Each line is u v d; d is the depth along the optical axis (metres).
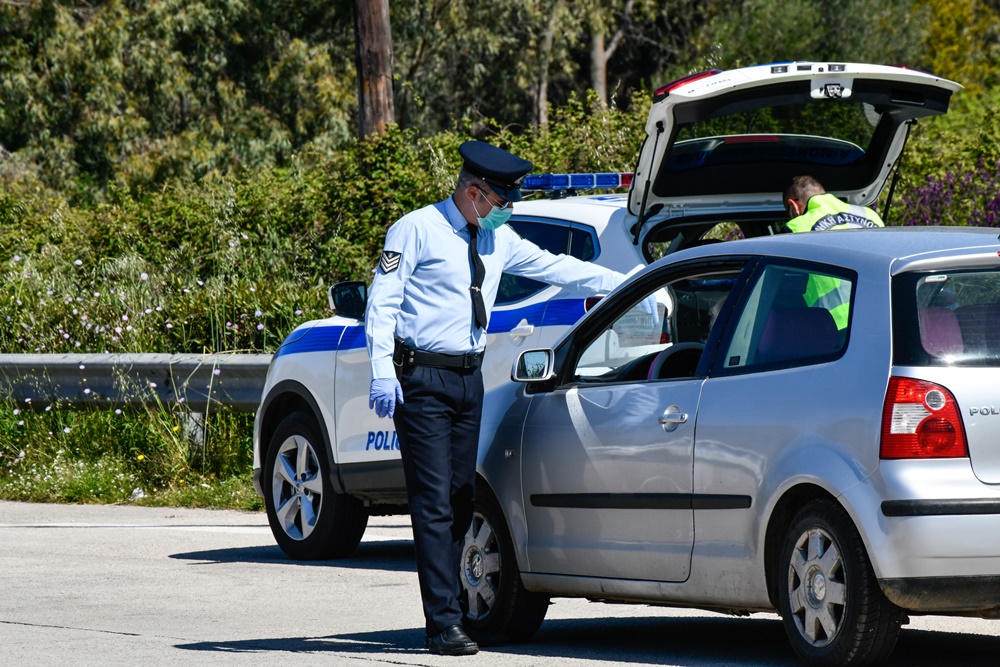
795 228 23.23
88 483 38.03
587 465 17.92
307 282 46.81
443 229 18.19
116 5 90.44
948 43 112.00
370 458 25.80
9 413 41.44
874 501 14.68
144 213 53.34
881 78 23.50
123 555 28.11
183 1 94.00
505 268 19.08
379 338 17.73
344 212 49.06
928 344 14.99
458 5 101.56
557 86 123.44
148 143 90.44
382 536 31.47
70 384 39.56
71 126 91.50
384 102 55.91
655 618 21.67
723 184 23.80
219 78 96.12
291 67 96.06
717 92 22.30
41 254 49.91
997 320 15.22
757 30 101.19
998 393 14.81
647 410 17.39
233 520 33.97
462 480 18.45
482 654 18.03
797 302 16.30
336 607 21.97
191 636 19.22
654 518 17.11
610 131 49.88
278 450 28.02
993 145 47.28
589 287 19.14
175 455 38.25
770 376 16.12
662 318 20.11
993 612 14.95
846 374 15.30
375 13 55.59
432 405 18.05
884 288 15.40
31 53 91.19
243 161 92.56
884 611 14.81
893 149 25.09
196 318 42.94
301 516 27.56
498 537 19.14
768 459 15.77
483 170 18.00
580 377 18.98
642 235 23.22
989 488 14.62
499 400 19.67
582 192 36.00
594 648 18.64
